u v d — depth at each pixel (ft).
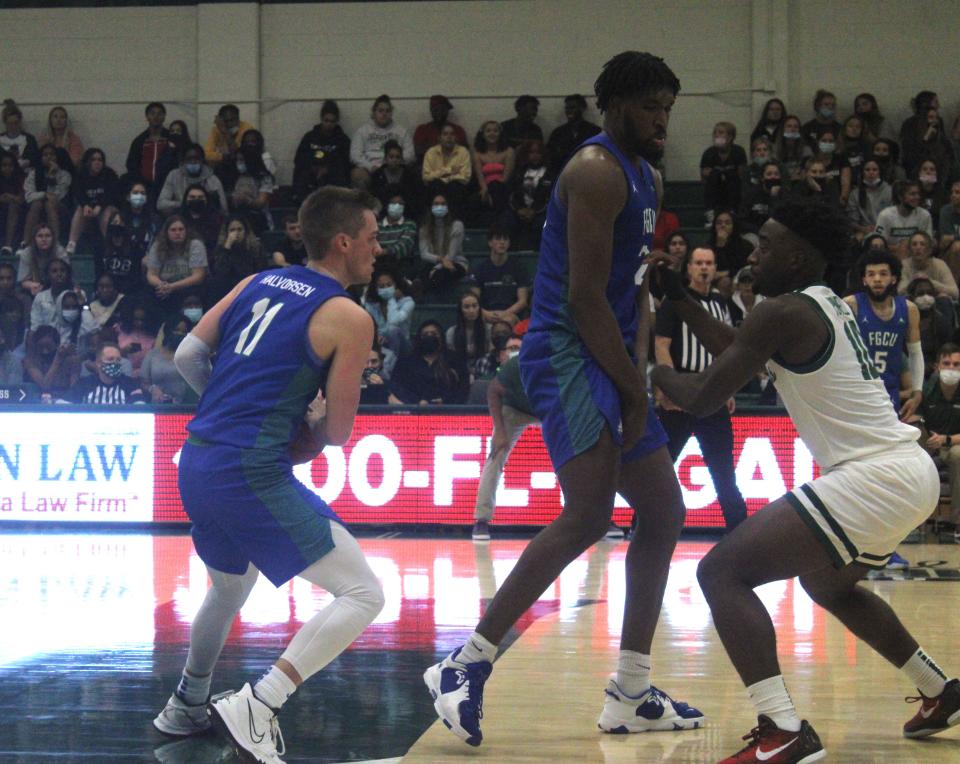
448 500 40.55
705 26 62.90
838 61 62.28
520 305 51.31
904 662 15.89
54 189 61.00
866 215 55.88
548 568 15.80
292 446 15.42
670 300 16.80
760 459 39.32
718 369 15.08
